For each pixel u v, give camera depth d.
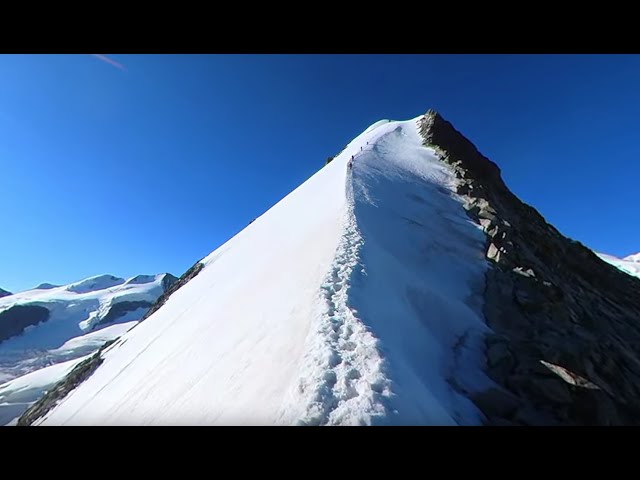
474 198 26.45
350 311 8.54
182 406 9.02
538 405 9.10
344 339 7.54
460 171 31.59
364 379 6.11
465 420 7.43
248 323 11.95
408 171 31.30
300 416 5.49
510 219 25.14
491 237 20.83
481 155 37.00
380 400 5.62
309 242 16.89
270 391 6.77
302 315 9.48
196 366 11.77
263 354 8.81
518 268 17.53
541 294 15.81
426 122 45.97
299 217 26.19
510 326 13.58
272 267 17.34
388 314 10.03
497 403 8.70
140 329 32.16
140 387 14.49
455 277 16.45
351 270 11.06
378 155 35.47
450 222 22.28
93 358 36.84
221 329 13.69
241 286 18.53
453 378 9.53
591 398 9.32
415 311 12.07
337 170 34.53
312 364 6.77
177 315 25.27
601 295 23.70
